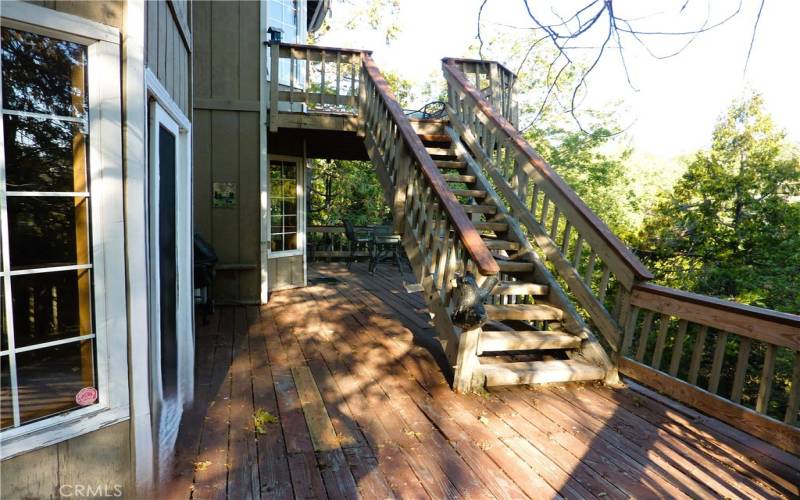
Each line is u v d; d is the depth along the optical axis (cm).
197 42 516
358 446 231
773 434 233
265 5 528
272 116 525
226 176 534
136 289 174
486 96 575
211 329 444
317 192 1317
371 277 798
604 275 343
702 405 270
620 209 1248
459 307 292
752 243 865
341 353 379
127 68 167
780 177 865
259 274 552
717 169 912
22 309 148
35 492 150
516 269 393
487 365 323
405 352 385
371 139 508
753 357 765
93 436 164
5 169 143
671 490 203
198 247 444
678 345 292
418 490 196
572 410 284
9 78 142
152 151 205
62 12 149
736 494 202
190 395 284
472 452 229
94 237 161
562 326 367
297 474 205
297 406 277
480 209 440
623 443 244
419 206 388
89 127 160
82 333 162
